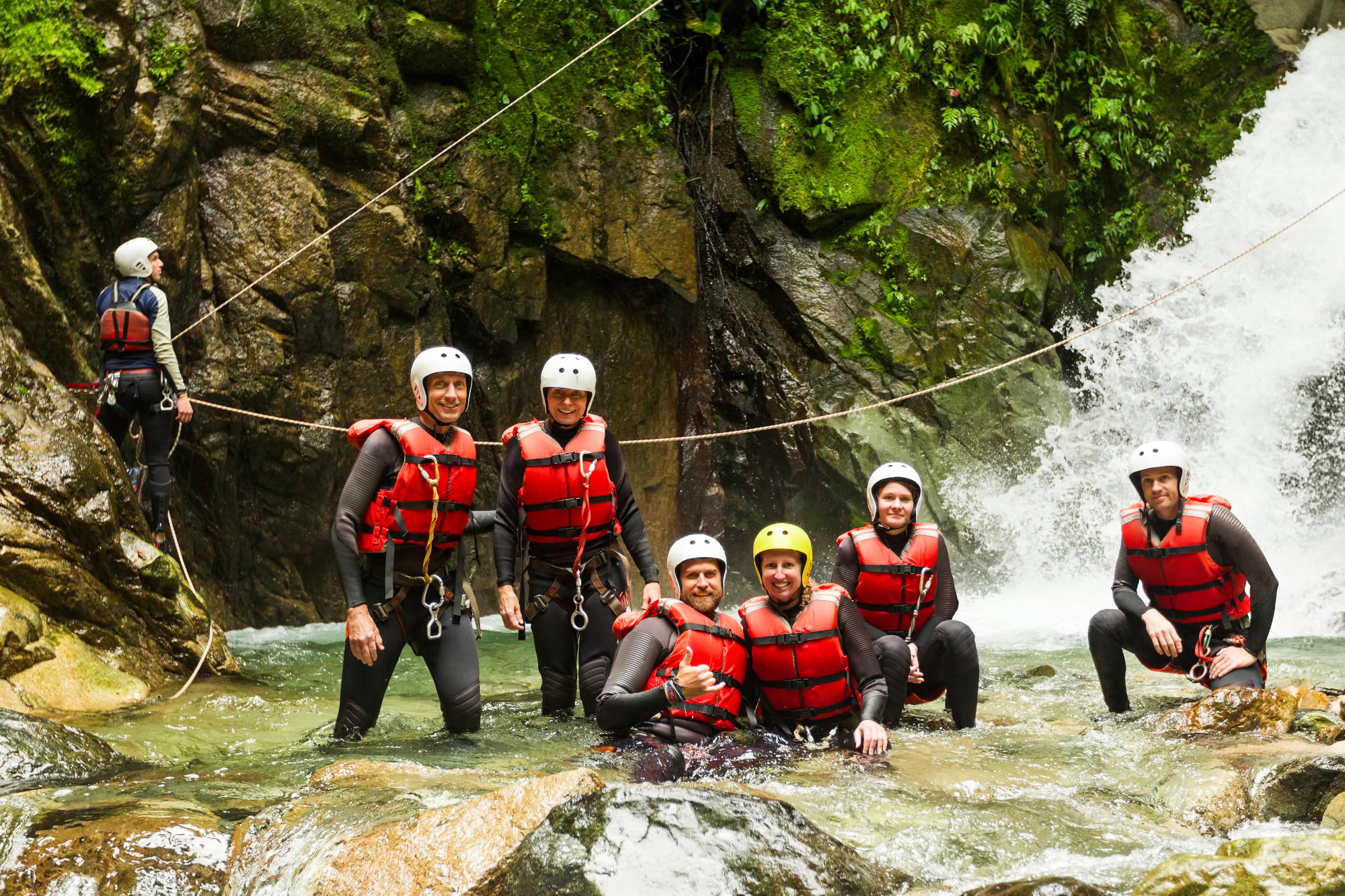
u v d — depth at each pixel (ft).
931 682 17.63
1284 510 43.86
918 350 41.60
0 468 19.36
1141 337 46.73
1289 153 48.91
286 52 29.86
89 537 20.11
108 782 13.26
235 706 18.33
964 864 10.68
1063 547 41.34
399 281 32.07
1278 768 12.38
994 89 45.24
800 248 42.45
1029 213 44.83
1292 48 50.52
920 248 42.55
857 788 12.76
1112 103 46.78
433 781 12.59
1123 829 11.66
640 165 38.55
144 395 22.93
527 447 18.01
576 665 18.65
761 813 9.93
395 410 32.07
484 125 35.17
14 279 22.36
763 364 41.91
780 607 15.53
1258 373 45.93
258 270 28.89
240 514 29.17
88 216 25.30
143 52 26.13
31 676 17.34
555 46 37.17
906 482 17.78
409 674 23.03
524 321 36.58
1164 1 50.49
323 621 31.07
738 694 15.16
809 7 43.62
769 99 43.04
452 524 16.37
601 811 9.82
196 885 10.26
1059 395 42.50
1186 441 45.68
